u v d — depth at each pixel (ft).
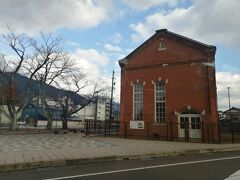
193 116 89.71
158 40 101.04
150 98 98.53
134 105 101.86
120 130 101.55
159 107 96.73
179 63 94.73
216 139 83.10
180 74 93.86
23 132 111.34
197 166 35.73
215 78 87.66
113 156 42.06
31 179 27.27
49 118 142.72
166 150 52.16
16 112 122.31
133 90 103.04
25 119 214.69
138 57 104.37
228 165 36.73
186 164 37.58
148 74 100.68
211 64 88.69
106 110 285.02
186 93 91.45
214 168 34.06
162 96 96.94
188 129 85.35
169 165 36.55
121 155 43.24
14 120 120.78
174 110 92.68
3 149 50.26
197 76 90.43
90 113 292.40
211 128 84.43
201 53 90.94
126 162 40.19
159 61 99.14
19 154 41.96
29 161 34.73
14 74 120.98
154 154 47.42
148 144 66.28
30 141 70.90
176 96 93.20
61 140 75.77
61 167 35.09
